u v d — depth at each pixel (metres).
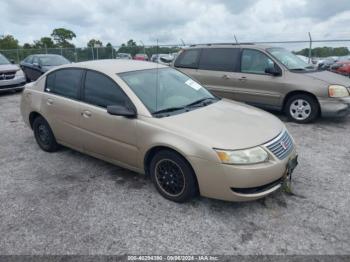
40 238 3.01
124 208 3.48
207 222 3.19
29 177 4.31
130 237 3.00
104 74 4.11
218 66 7.55
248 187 3.10
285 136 3.55
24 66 13.72
